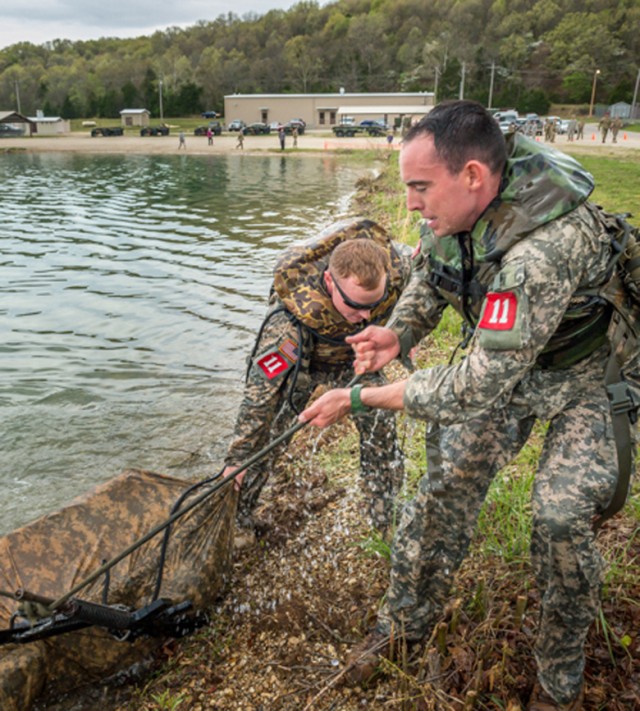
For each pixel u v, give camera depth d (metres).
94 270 11.59
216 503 3.11
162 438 5.19
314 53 151.12
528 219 1.88
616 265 2.02
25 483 4.57
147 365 6.82
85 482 4.59
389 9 177.25
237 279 10.69
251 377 3.09
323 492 4.02
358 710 2.47
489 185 1.93
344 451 4.56
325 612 2.98
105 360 6.99
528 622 2.68
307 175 31.17
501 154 1.91
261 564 3.39
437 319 2.56
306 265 3.00
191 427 5.37
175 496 3.14
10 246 14.12
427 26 167.88
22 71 168.50
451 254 2.19
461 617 2.72
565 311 2.02
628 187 15.49
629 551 3.00
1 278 11.05
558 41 133.88
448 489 2.34
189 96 119.56
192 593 2.90
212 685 2.69
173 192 24.72
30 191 25.95
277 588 3.19
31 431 5.31
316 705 2.52
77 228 16.58
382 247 3.09
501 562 3.02
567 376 2.13
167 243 14.20
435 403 2.04
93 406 5.80
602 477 2.02
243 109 81.69
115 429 5.35
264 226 16.12
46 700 2.71
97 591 2.74
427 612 2.54
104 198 23.23
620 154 29.75
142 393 6.08
